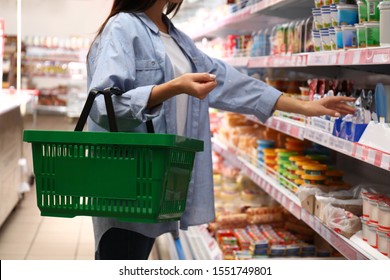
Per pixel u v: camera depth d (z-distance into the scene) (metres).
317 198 2.73
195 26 6.96
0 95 6.15
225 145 5.54
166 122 2.40
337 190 2.95
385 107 2.31
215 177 5.24
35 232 5.46
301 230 3.75
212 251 3.92
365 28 2.29
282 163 3.64
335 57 2.53
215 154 6.20
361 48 2.29
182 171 2.05
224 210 4.57
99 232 2.35
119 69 2.18
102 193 1.90
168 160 1.87
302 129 3.02
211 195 2.58
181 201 2.12
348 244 2.33
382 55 2.03
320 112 2.49
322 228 2.63
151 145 1.83
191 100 2.53
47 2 14.82
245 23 5.23
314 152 3.92
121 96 2.09
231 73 2.65
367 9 2.29
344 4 2.56
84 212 1.93
